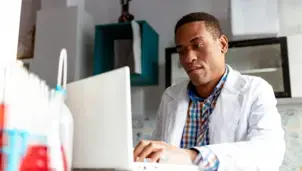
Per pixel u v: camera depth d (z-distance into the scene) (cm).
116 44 231
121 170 50
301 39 175
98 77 54
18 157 41
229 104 126
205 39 129
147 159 68
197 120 136
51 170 45
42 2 241
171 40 227
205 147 82
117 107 50
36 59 215
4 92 42
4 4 54
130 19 220
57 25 217
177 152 75
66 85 59
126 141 49
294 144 182
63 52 57
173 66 198
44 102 46
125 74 50
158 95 219
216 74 133
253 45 183
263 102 120
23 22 254
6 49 54
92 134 53
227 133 122
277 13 190
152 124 214
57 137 47
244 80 133
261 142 95
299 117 184
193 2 226
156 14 234
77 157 54
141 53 198
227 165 81
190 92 142
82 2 251
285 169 181
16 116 42
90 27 230
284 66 175
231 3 191
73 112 56
